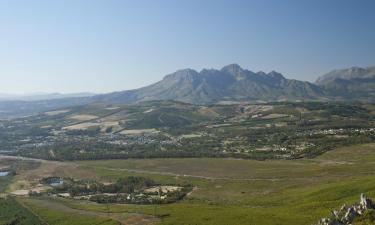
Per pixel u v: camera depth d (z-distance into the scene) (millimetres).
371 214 166500
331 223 170750
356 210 172875
